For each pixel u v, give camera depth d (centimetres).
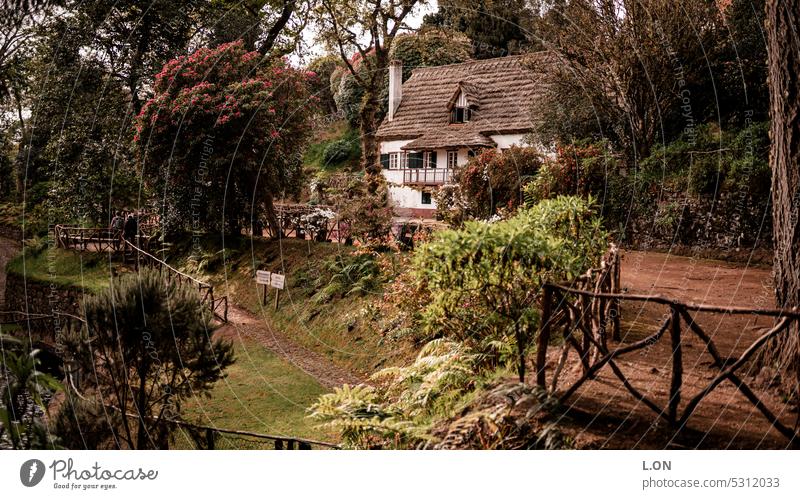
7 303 1675
